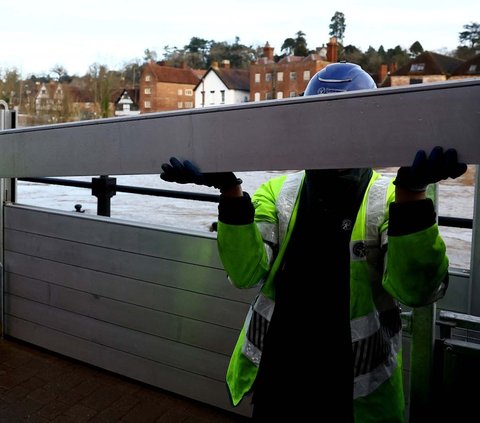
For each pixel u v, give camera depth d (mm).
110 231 3006
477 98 790
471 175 2094
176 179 1068
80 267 3168
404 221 1119
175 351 2861
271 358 1385
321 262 1353
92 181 3166
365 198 1337
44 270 3338
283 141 946
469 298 1945
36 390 2961
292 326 1373
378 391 1330
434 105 820
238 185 1305
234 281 1386
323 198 1353
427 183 1053
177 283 2801
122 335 3047
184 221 2953
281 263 1401
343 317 1333
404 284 1170
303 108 921
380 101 857
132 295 2975
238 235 1312
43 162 1224
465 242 2297
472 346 1535
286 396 1366
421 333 1559
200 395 2812
